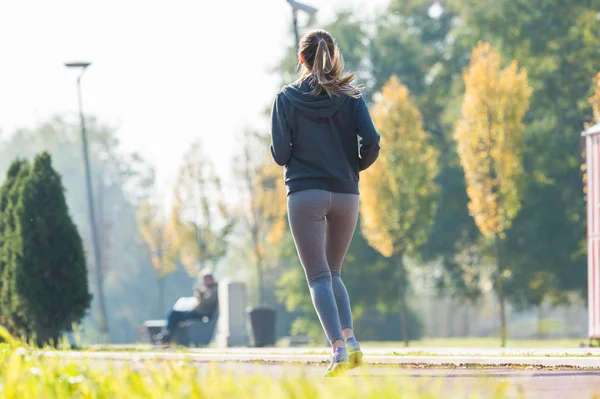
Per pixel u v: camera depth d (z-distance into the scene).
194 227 84.81
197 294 43.59
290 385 8.13
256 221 80.62
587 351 18.59
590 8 87.81
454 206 96.94
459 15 97.31
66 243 29.33
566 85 87.69
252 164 80.25
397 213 64.69
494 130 56.78
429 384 10.67
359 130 13.34
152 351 24.69
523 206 87.06
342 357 12.80
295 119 13.18
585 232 86.88
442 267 103.75
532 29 88.12
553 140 85.56
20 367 9.98
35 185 29.33
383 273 99.56
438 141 101.00
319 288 13.05
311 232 13.12
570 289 88.38
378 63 106.38
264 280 153.12
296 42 50.97
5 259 29.36
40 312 28.92
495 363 15.41
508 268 89.31
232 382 8.79
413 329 116.38
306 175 13.12
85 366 10.30
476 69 57.25
